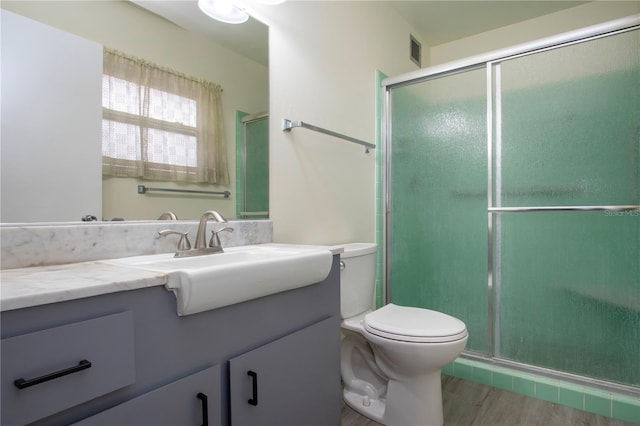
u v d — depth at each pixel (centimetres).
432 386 146
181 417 78
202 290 76
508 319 191
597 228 170
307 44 182
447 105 213
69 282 68
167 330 77
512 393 180
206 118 140
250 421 93
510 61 191
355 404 167
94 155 108
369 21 232
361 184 221
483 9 263
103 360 65
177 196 130
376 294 233
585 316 172
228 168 147
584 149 173
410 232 228
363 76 225
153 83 124
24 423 56
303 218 177
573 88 175
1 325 55
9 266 87
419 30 294
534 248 185
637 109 162
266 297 100
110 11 113
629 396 159
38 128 96
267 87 161
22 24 94
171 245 123
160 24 126
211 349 85
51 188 98
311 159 183
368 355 170
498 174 194
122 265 93
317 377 118
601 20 252
